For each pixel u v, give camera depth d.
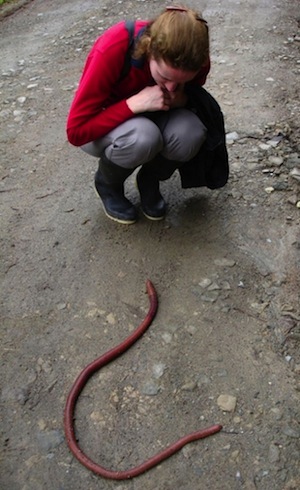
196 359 2.22
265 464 1.88
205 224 2.87
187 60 1.97
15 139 3.75
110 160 2.52
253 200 3.02
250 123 3.72
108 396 2.10
